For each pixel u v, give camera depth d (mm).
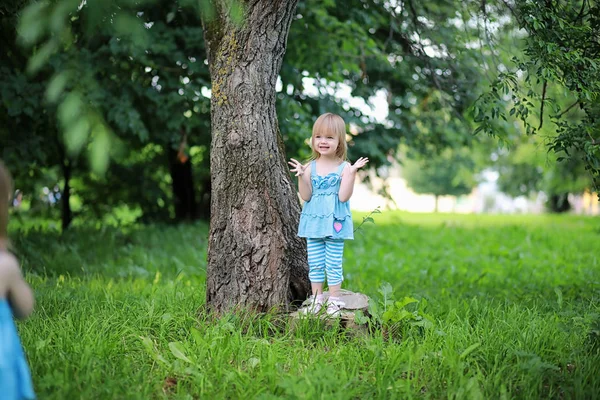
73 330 4062
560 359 3779
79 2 1325
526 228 17406
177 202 14219
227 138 4535
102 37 8008
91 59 8023
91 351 3572
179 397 3133
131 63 8898
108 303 5020
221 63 4566
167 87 9453
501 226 18250
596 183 5336
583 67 5016
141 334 4227
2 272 2379
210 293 4668
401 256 11391
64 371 3203
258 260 4527
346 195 4516
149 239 10641
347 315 4430
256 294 4535
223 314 4555
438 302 5898
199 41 9234
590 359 3656
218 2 4504
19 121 8359
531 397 3207
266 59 4570
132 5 1420
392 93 12102
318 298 4641
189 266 8070
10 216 13242
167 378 3504
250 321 4348
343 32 9398
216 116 4598
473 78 8227
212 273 4645
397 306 4449
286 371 3588
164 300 5262
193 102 9586
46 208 14820
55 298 5141
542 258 11164
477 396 3094
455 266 9883
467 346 4027
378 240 13750
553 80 4922
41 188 13492
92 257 8664
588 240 13930
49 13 1321
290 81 10570
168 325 4434
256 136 4535
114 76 8977
